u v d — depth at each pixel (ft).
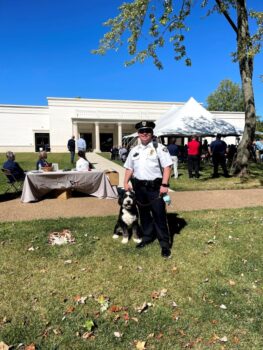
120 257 14.23
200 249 15.07
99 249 15.14
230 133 55.06
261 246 15.38
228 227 18.35
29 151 149.28
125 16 34.30
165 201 14.05
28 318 9.85
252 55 30.94
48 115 150.41
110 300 10.84
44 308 10.37
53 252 14.79
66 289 11.55
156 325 9.47
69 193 27.50
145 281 12.08
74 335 9.05
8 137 147.13
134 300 10.84
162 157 14.11
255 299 10.71
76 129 141.79
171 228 18.28
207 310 10.16
